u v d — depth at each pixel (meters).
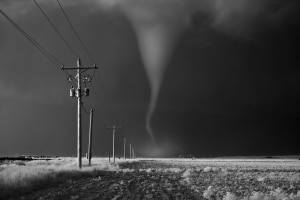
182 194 19.89
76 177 27.88
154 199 16.70
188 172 40.53
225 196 18.72
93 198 15.66
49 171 26.47
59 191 17.41
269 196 18.72
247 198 17.42
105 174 35.72
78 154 37.28
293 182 31.78
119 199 15.94
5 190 14.79
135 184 25.02
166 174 40.47
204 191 21.31
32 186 17.47
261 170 56.84
